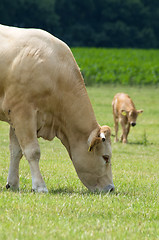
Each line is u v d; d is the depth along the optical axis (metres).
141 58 118.88
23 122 16.70
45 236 12.08
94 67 79.62
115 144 34.59
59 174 21.81
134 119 36.00
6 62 16.84
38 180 16.97
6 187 18.19
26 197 15.80
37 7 168.12
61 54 17.23
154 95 65.50
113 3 199.12
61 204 15.21
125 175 22.70
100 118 31.84
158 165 26.73
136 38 196.62
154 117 47.09
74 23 193.00
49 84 16.81
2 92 17.06
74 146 17.55
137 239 12.49
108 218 14.35
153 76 78.69
